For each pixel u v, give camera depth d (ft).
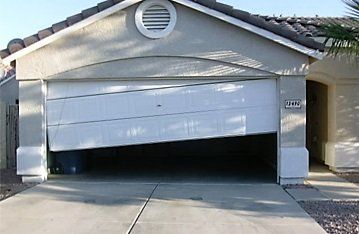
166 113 40.98
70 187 38.91
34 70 40.65
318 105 54.19
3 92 66.23
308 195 35.68
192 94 40.83
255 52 39.81
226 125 40.70
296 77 39.96
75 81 41.24
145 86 41.01
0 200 33.81
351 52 38.83
